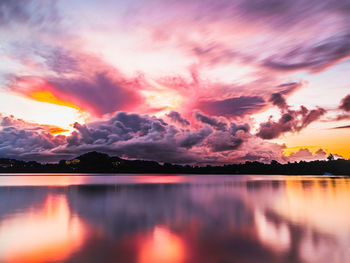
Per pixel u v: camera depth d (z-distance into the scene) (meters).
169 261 8.39
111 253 9.13
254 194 31.22
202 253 9.13
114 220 15.12
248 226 13.40
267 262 8.27
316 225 13.51
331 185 48.19
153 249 9.59
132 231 12.37
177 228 12.99
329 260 8.44
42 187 46.66
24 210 18.73
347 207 19.75
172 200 25.16
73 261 8.41
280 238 11.01
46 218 15.69
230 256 8.83
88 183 63.06
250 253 9.13
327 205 20.88
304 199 25.16
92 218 15.71
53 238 11.10
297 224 13.77
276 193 32.28
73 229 12.77
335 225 13.48
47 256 8.85
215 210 18.80
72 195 30.69
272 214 16.91
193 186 49.84
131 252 9.24
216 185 53.00
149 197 28.38
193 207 20.36
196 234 11.77
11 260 8.51
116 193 33.72
